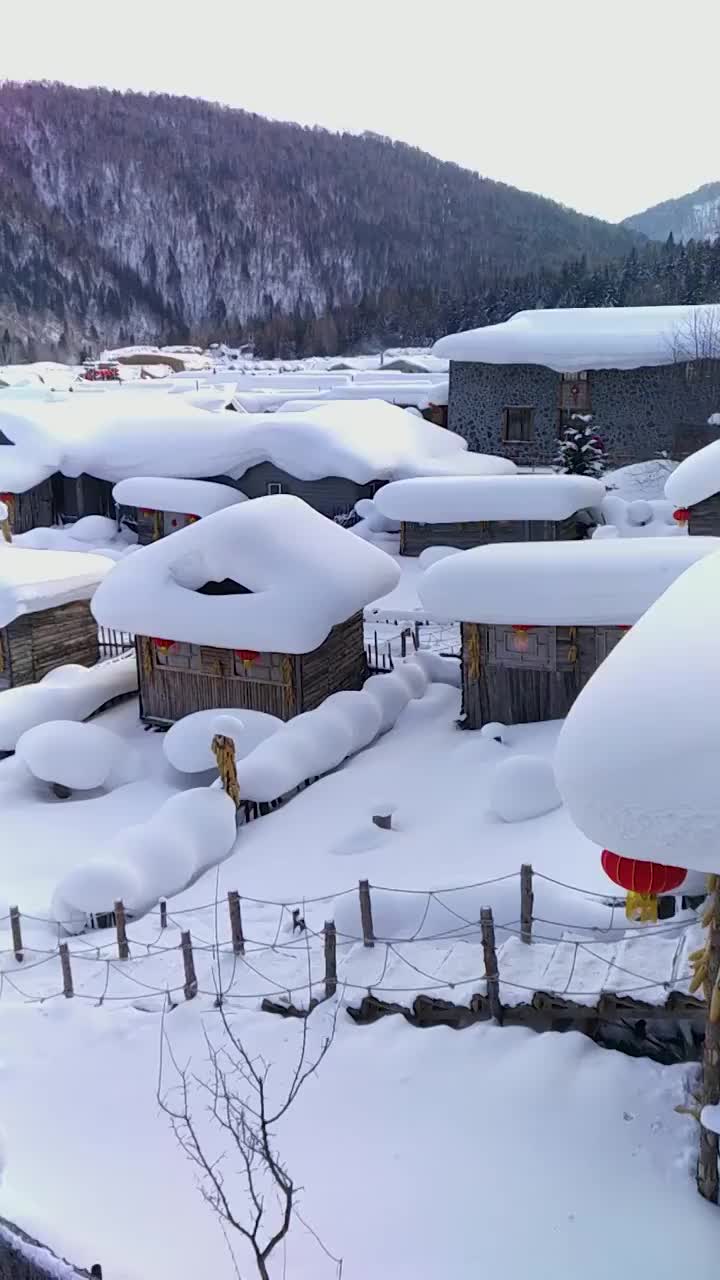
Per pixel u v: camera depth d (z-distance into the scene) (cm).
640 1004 907
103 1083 1007
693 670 564
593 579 1702
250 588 1947
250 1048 1010
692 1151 805
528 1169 815
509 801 1479
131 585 2011
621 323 3847
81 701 2108
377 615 2767
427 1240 763
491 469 3666
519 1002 959
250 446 3588
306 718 1828
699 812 521
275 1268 750
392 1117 890
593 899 1128
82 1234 801
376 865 1409
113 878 1371
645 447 3712
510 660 1853
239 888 1427
